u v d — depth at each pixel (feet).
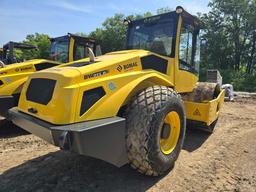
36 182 11.25
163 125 11.66
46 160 13.57
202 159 13.97
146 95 11.38
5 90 18.06
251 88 91.91
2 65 19.56
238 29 118.21
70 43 22.85
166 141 12.13
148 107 11.02
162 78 13.05
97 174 11.99
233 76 100.63
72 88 9.89
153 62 13.71
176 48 14.69
